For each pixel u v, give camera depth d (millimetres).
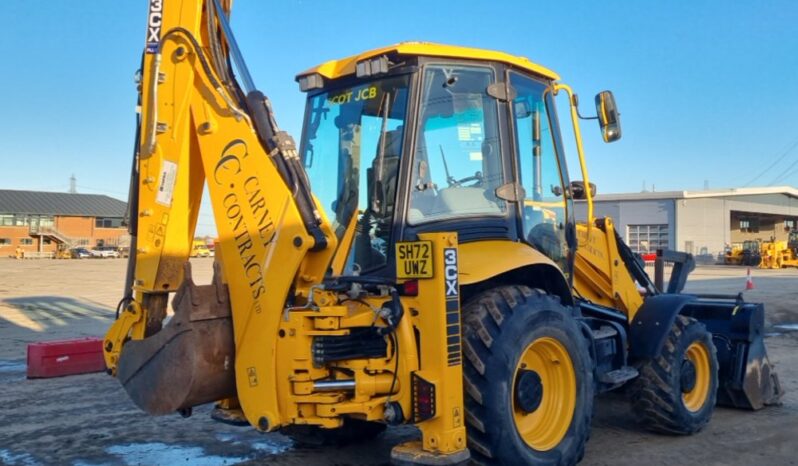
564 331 4602
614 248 6234
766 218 60594
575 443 4605
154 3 4438
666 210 45562
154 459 5230
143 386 4176
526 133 5133
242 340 4109
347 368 4043
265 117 4172
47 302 18188
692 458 5262
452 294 4008
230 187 4219
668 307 5738
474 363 4199
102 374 8695
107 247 72125
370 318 4039
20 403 7102
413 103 4410
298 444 5582
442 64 4562
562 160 5445
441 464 3844
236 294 4160
